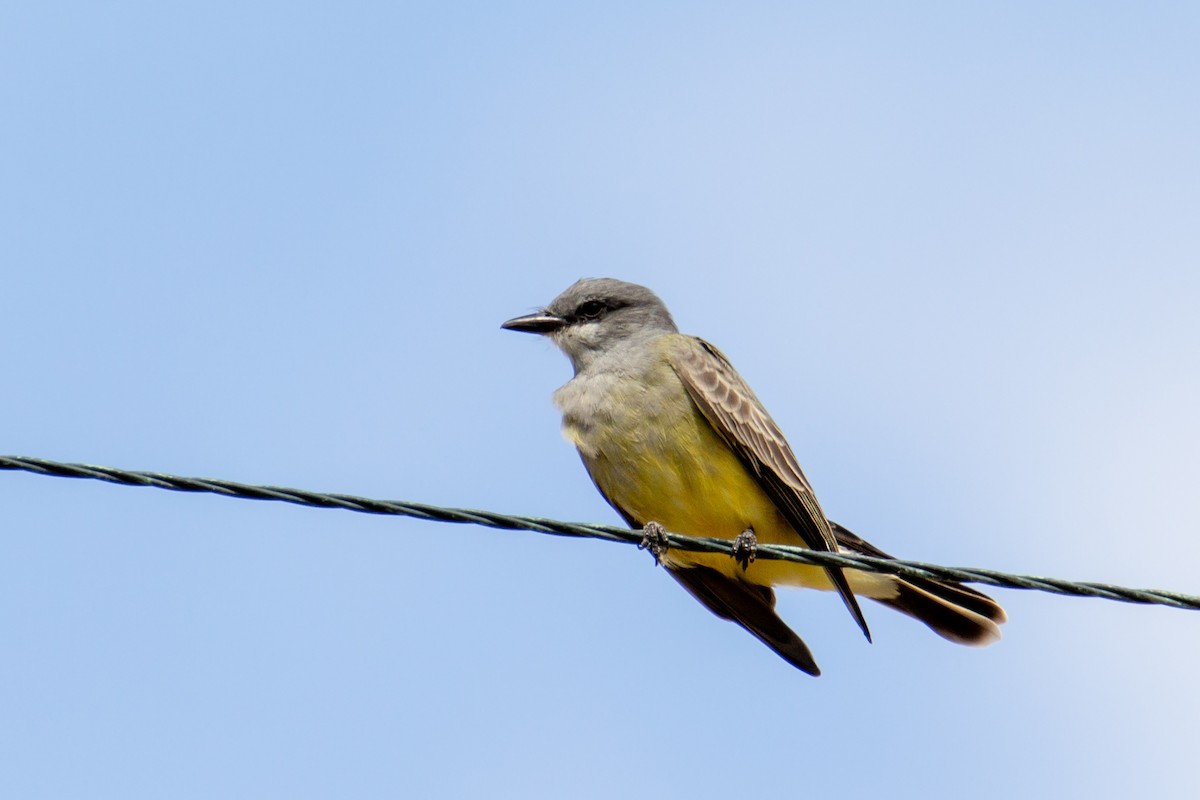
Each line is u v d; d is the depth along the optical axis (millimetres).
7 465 7105
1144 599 7859
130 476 7246
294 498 7492
